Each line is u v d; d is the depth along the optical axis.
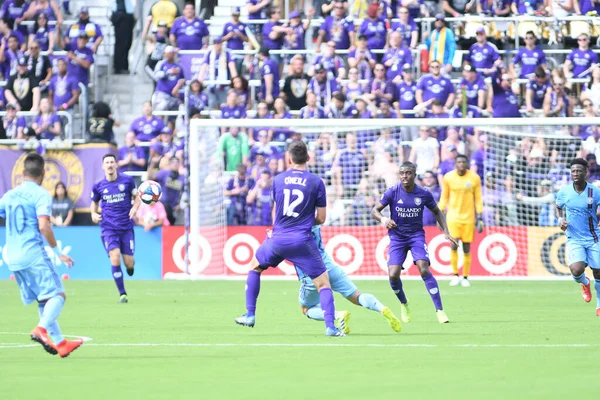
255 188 78.56
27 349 31.92
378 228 76.38
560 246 74.31
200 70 85.62
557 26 88.75
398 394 22.09
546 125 72.25
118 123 85.00
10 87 85.81
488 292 61.75
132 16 91.81
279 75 85.25
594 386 23.16
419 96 80.56
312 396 21.88
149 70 86.88
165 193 78.81
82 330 38.50
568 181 76.25
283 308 49.28
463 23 88.88
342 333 35.59
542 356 29.39
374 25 85.94
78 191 78.81
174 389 23.03
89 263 78.00
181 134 79.62
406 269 76.50
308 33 90.81
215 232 77.38
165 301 54.91
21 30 90.56
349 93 81.81
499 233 75.00
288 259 35.16
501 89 80.38
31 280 28.69
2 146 79.50
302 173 35.03
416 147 77.62
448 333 36.88
